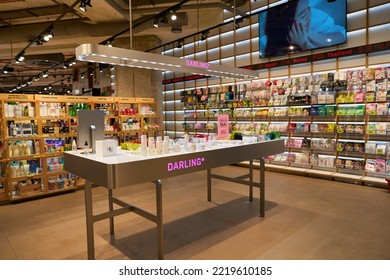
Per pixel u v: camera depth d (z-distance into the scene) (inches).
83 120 122.6
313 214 161.9
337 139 242.5
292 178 250.1
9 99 194.4
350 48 230.7
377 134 218.1
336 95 238.1
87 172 109.9
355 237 131.0
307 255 115.3
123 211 121.4
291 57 273.9
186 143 134.0
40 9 290.0
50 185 211.6
